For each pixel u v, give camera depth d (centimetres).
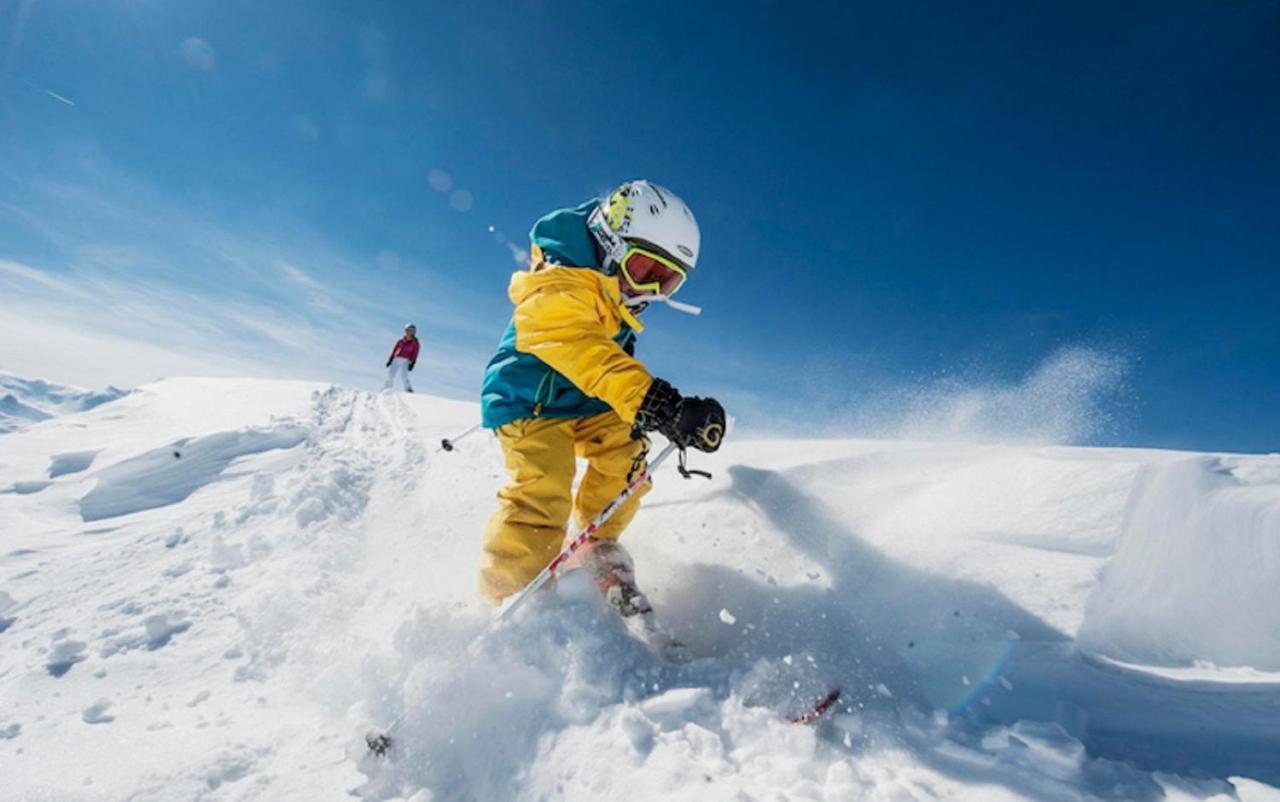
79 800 157
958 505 246
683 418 203
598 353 216
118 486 577
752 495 294
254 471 593
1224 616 174
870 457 313
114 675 236
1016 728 136
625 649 180
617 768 141
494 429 258
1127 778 120
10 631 296
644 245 234
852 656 181
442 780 161
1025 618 177
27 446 797
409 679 179
